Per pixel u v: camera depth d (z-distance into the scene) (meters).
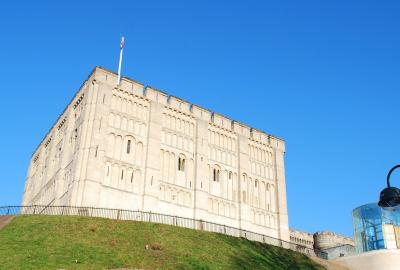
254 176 76.94
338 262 55.66
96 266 33.91
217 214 69.31
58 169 66.12
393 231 55.72
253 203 74.38
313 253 59.78
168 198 65.38
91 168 59.56
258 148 80.25
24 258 33.75
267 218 74.94
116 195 60.53
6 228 41.66
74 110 69.25
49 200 67.06
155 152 66.38
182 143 70.81
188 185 68.50
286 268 46.62
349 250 62.97
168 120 71.00
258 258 46.59
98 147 61.44
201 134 73.25
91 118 62.94
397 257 52.06
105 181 60.53
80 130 62.44
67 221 44.12
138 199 62.25
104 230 43.06
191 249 42.97
